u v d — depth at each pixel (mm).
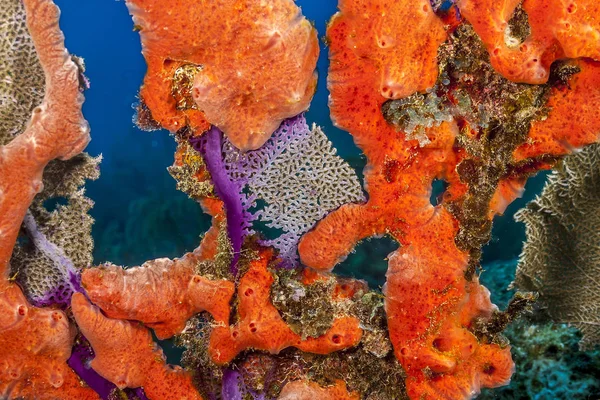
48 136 463
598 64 445
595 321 746
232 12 428
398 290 500
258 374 567
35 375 533
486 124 475
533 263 760
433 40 449
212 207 527
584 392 762
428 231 493
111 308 510
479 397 805
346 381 555
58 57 456
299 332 524
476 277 528
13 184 467
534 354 803
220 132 485
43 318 515
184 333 571
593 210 707
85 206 536
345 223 510
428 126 464
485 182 486
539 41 438
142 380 544
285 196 511
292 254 536
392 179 490
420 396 523
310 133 490
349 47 456
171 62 453
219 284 517
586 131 463
